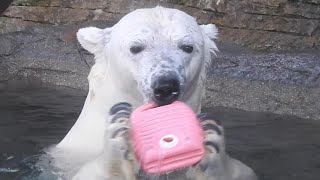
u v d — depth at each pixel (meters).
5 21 12.51
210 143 4.22
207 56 5.53
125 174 4.23
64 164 5.45
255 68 9.70
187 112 4.22
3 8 8.63
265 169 5.74
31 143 6.36
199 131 4.13
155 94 4.65
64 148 5.65
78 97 8.96
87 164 4.91
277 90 9.18
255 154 6.26
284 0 11.43
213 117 4.30
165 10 5.29
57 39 11.37
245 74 9.62
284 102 8.91
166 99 4.64
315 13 11.33
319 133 7.25
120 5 12.40
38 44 11.26
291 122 7.93
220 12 11.76
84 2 12.50
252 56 10.08
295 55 10.05
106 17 12.45
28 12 12.51
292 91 9.08
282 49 11.10
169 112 4.22
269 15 11.48
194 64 5.18
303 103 8.80
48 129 6.96
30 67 10.73
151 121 4.18
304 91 9.05
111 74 5.40
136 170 4.28
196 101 5.46
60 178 5.24
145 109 4.36
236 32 11.53
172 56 4.91
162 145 4.05
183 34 5.08
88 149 5.39
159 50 4.96
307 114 8.50
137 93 5.16
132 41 5.06
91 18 12.47
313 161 6.02
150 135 4.11
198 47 5.23
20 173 5.41
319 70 9.44
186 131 4.10
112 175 4.30
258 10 11.55
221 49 10.70
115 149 4.21
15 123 7.21
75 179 4.82
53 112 7.84
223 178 4.52
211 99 9.27
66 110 7.97
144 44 5.03
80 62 10.65
